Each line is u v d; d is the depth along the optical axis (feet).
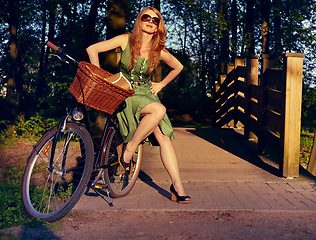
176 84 70.54
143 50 10.68
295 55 14.43
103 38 41.14
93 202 11.68
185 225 10.03
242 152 20.20
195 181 14.34
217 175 15.19
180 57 68.28
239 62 28.35
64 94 35.19
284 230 9.73
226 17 56.44
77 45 41.24
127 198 12.14
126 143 11.41
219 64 59.98
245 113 24.44
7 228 9.61
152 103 10.55
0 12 33.96
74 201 9.53
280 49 49.08
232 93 30.32
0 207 10.49
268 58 18.61
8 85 33.17
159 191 12.98
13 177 15.08
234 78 28.73
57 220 10.02
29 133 31.48
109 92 9.25
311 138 27.22
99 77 8.91
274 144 17.17
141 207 11.27
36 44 46.96
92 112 34.96
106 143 11.27
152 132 11.65
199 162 17.69
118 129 11.64
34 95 51.90
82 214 10.74
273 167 16.70
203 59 68.03
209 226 9.97
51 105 37.60
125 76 10.96
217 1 54.19
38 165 13.44
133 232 9.54
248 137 24.25
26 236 9.16
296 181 14.42
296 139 14.83
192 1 47.19
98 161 11.21
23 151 23.63
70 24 41.98
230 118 30.81
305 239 9.15
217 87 33.99
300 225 10.08
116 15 22.45
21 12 34.96
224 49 56.44
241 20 56.29
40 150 10.32
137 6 41.04
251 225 10.06
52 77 36.81
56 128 10.27
